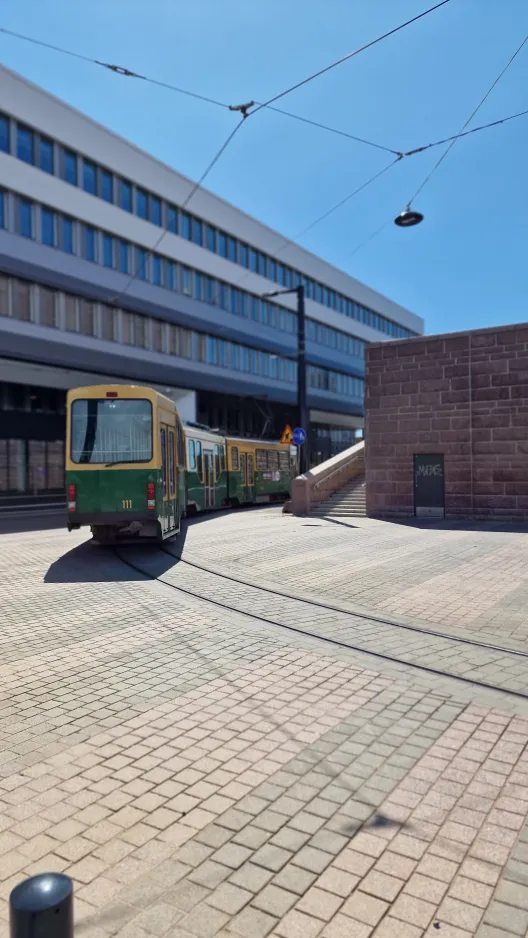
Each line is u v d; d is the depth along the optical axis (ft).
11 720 15.07
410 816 10.80
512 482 58.90
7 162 98.12
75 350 107.86
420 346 62.69
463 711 15.44
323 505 72.33
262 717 15.10
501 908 8.55
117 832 10.37
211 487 79.36
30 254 101.71
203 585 31.76
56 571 36.73
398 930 8.18
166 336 128.98
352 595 28.86
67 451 41.14
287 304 169.17
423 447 62.69
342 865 9.50
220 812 10.94
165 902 8.71
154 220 126.21
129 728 14.53
